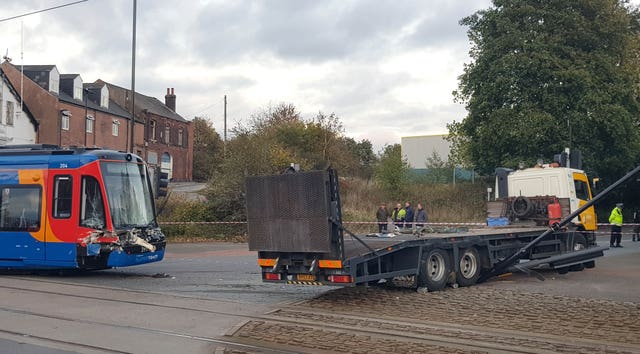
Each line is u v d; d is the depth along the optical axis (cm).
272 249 1137
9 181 1581
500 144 3556
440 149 5462
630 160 3744
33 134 4466
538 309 1070
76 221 1510
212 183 3048
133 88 2761
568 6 3588
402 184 3878
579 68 3456
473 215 3534
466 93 3747
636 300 1175
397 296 1215
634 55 3956
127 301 1165
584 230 1819
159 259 1627
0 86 4066
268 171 3009
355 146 5938
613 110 3422
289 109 5175
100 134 5175
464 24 3791
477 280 1412
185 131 6619
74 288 1342
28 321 985
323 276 1116
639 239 3097
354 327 935
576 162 2052
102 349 815
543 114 3419
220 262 1994
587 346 814
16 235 1551
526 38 3522
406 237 1272
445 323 964
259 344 837
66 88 4909
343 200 3631
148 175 1658
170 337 877
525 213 1702
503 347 805
